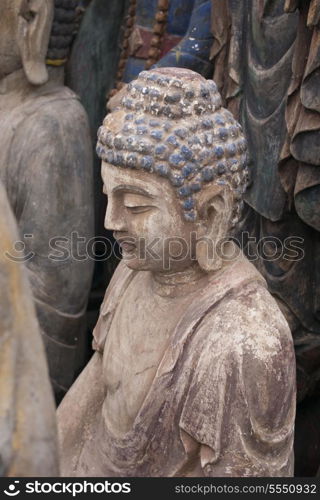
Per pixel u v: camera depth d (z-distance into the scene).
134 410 2.05
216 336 1.92
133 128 1.90
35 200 3.00
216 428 1.90
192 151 1.89
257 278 2.02
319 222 2.52
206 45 2.94
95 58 3.37
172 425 1.96
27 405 1.27
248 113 2.69
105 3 3.34
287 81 2.55
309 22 2.35
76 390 2.27
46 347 3.06
